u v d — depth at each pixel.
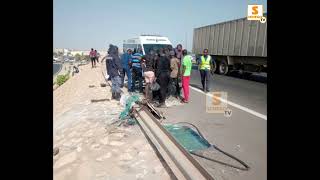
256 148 5.96
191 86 15.21
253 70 18.84
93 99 11.68
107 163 5.37
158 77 10.02
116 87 11.56
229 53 20.34
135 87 14.16
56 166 5.37
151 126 6.64
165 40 15.86
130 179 4.74
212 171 4.93
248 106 10.07
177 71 11.10
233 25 19.80
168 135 5.67
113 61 11.41
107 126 7.66
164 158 5.09
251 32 17.78
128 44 18.72
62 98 17.09
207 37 23.98
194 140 6.48
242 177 4.70
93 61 32.50
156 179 4.68
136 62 12.71
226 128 7.45
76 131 7.63
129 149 5.93
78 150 6.11
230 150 5.88
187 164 4.54
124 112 8.22
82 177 4.87
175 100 11.28
